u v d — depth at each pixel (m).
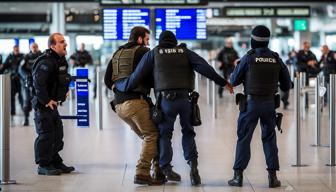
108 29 22.28
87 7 37.44
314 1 31.78
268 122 10.21
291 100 28.83
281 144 14.95
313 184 10.47
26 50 38.66
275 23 38.28
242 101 10.16
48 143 11.41
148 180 10.42
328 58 24.88
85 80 12.69
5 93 10.45
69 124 19.67
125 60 10.44
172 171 10.59
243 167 10.34
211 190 10.06
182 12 22.36
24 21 43.12
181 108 10.09
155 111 10.11
